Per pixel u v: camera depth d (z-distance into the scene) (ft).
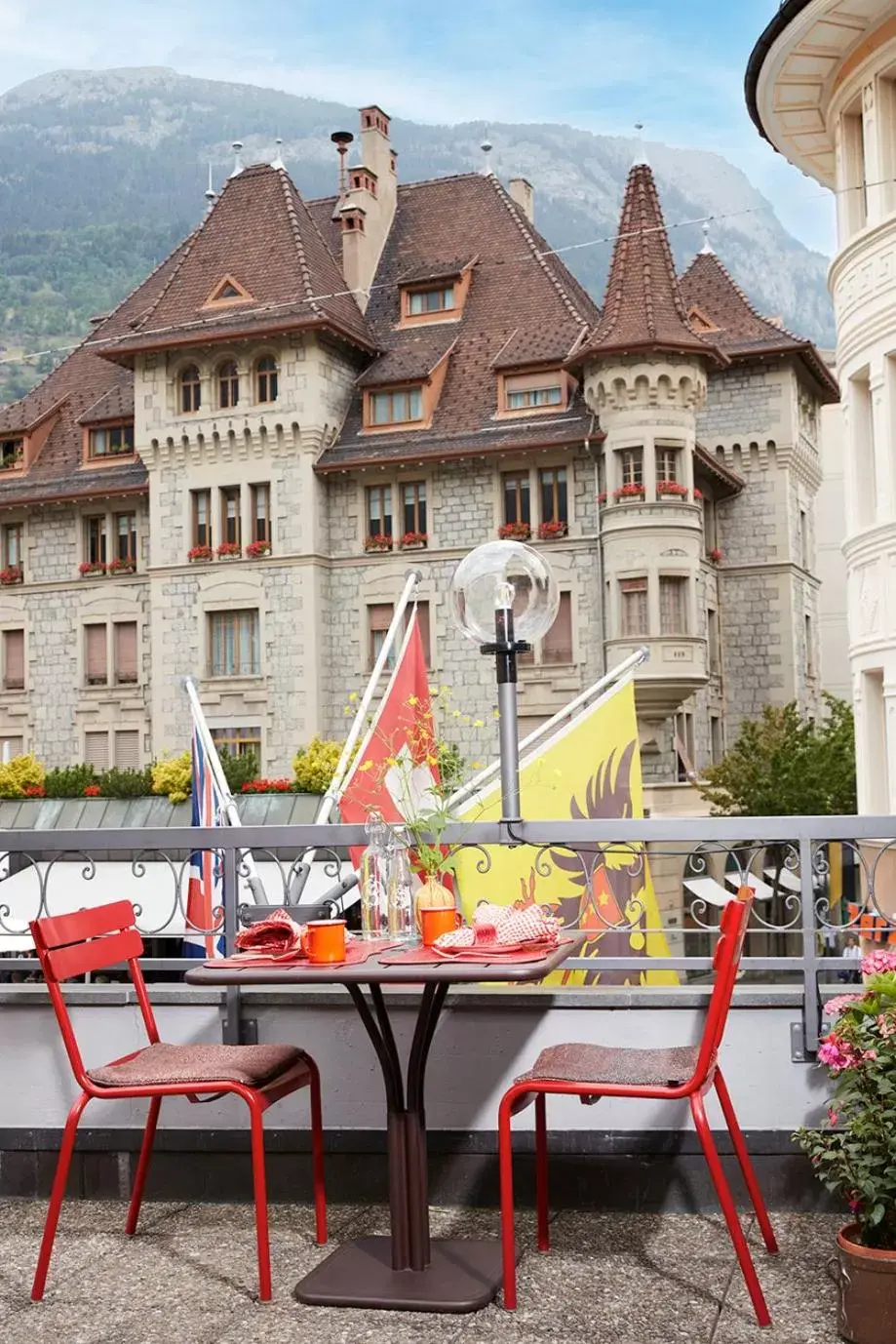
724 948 16.38
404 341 149.69
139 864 21.45
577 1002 20.49
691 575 129.08
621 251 134.00
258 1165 17.26
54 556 155.22
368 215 156.25
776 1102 19.95
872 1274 15.15
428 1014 17.63
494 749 134.41
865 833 19.51
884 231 67.41
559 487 135.13
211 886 25.03
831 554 174.40
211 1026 21.61
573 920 31.42
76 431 160.86
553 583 20.88
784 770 118.62
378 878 19.16
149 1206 21.20
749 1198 19.97
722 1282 17.24
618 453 130.93
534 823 20.15
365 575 142.00
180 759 110.42
